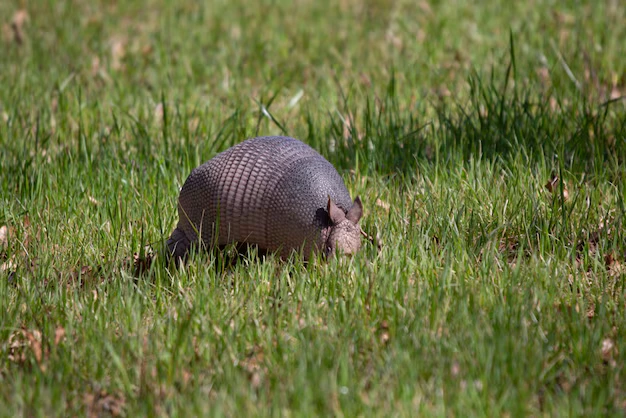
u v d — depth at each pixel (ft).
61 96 59.11
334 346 30.19
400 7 84.94
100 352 30.50
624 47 66.54
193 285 36.01
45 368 30.04
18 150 51.13
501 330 30.07
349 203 38.68
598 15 74.90
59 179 47.26
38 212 43.78
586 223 39.81
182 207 39.81
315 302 33.94
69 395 28.58
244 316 32.86
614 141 49.34
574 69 61.26
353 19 82.33
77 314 33.99
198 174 39.14
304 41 74.84
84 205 44.73
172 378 28.91
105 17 83.92
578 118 51.52
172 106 60.34
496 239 38.29
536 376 28.09
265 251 39.58
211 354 30.48
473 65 63.87
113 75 66.69
